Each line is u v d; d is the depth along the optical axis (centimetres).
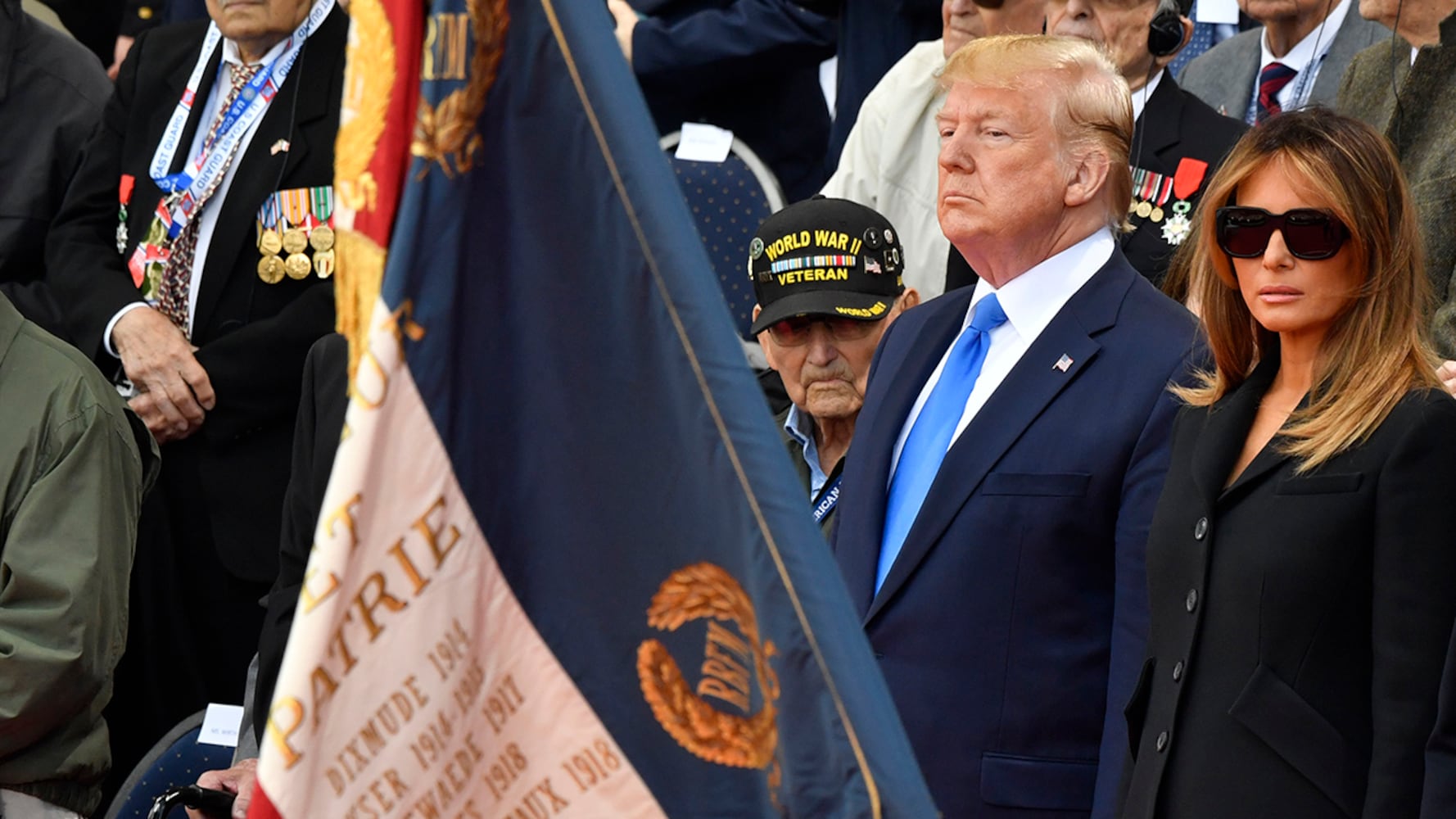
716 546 614
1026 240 1175
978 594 1111
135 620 1931
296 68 1998
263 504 1938
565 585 620
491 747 617
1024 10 1797
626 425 619
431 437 609
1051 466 1109
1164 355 1116
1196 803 942
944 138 1207
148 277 2008
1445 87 1416
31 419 1680
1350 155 965
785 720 599
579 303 620
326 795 588
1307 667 926
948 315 1264
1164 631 993
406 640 603
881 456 1220
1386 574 904
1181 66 2275
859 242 1470
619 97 623
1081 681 1095
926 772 1108
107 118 2122
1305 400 975
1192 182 1709
